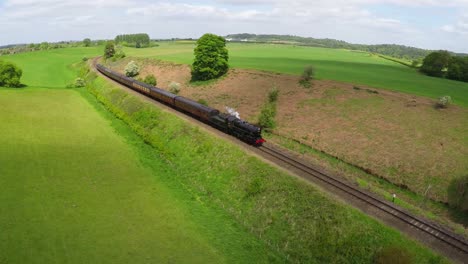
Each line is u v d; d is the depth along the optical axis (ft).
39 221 79.77
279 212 87.20
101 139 140.05
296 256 76.07
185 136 135.23
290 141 139.03
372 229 74.84
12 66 220.23
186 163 121.08
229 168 108.88
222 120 134.31
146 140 138.00
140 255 71.82
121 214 86.43
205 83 220.84
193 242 78.23
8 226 76.64
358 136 132.87
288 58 314.76
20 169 105.19
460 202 92.58
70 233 76.59
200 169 115.34
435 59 250.98
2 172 101.91
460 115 136.26
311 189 88.84
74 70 349.00
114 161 119.14
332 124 144.15
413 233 75.87
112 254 71.20
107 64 354.13
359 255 71.10
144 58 326.24
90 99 209.46
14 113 162.91
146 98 190.70
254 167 103.45
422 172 108.99
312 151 130.21
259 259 75.05
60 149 124.67
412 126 132.57
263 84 198.49
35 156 116.06
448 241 73.05
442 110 141.90
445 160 111.45
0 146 121.08
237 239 81.51
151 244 75.82
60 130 145.89
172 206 93.15
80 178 103.65
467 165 107.24
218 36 223.10
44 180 99.86
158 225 83.41
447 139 121.29
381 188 105.29
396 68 284.20
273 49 461.37
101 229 79.30
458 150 114.73
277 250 78.23
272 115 151.74
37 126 147.74
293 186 91.50
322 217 80.53
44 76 295.69
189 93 209.67
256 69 229.04
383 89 173.37
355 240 73.46
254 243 80.53
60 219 81.41
